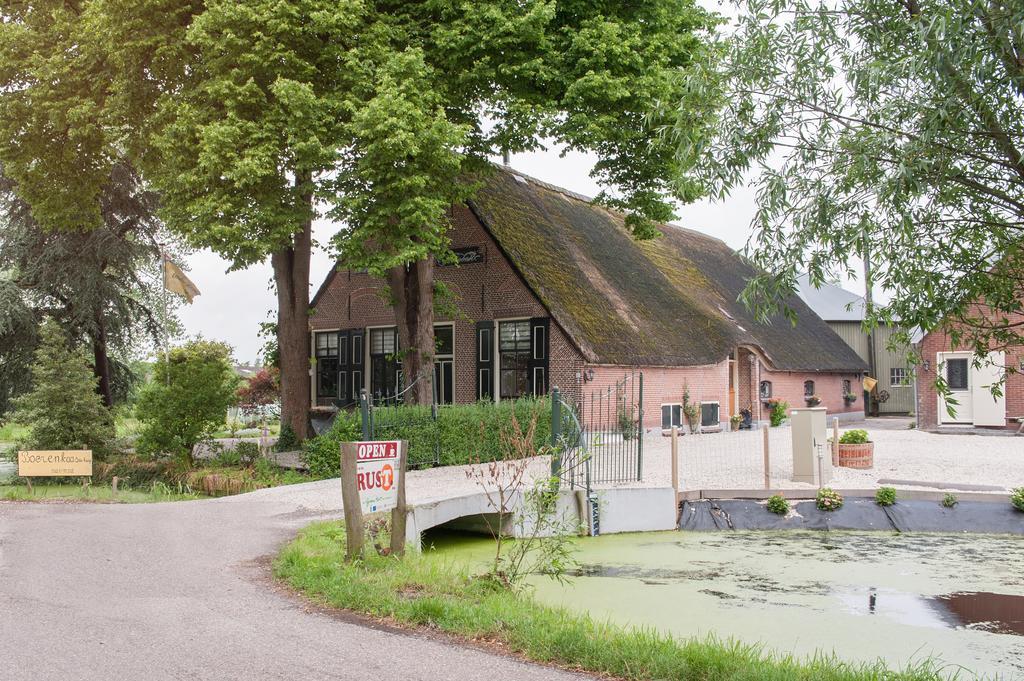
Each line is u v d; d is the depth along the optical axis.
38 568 8.55
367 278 28.08
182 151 18.20
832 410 38.06
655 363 25.14
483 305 24.70
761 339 33.00
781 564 11.67
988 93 5.51
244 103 17.36
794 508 15.16
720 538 14.01
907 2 6.09
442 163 17.73
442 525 14.95
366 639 6.10
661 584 10.34
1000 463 18.80
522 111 17.95
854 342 46.47
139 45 18.17
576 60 18.73
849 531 14.55
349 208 17.42
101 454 22.19
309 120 16.94
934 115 5.37
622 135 19.05
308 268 22.83
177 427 21.27
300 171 18.06
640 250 32.84
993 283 6.09
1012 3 5.15
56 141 22.09
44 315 28.23
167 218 18.95
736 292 37.16
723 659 5.50
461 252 25.19
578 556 12.29
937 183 5.64
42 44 20.38
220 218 17.62
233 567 8.58
